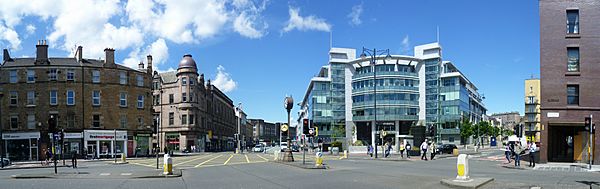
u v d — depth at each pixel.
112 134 56.84
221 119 112.31
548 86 31.42
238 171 25.05
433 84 96.81
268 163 33.41
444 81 96.38
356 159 41.75
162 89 83.69
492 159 41.31
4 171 29.36
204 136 88.94
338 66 102.44
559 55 31.45
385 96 93.69
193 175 22.52
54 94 54.69
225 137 119.06
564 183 16.98
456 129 93.75
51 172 25.73
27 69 54.56
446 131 94.56
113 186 16.89
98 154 55.41
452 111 94.50
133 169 28.66
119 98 58.22
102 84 57.00
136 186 16.91
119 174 22.64
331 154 57.59
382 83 94.25
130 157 56.84
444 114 95.31
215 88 103.38
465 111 100.94
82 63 56.91
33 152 53.19
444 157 45.69
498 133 119.50
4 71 54.47
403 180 18.55
